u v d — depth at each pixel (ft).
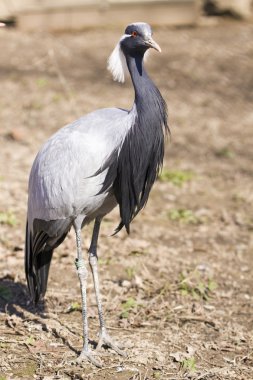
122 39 27.99
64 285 34.60
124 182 27.35
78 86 71.77
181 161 58.44
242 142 63.52
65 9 88.07
